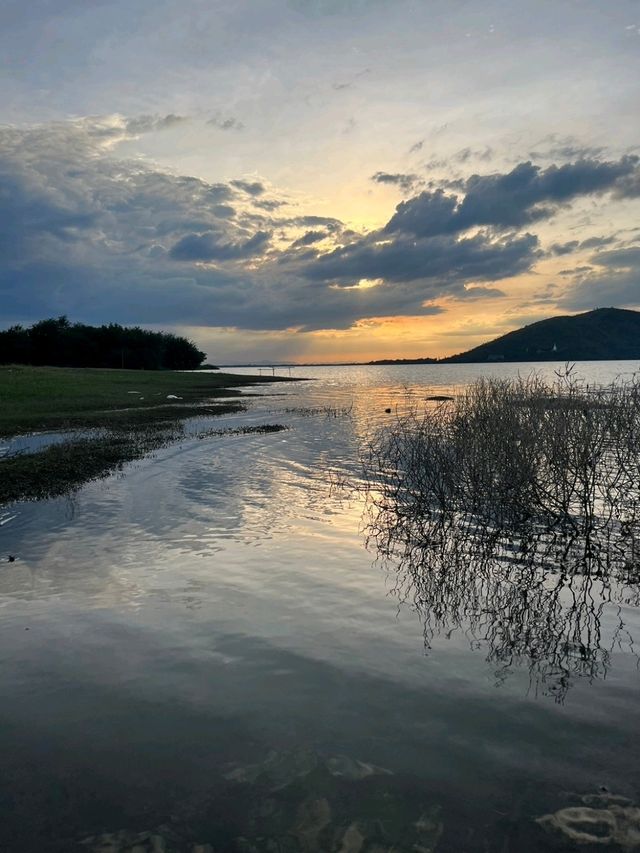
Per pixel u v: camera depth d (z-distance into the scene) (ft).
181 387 187.73
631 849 10.89
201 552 29.53
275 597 23.81
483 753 13.80
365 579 26.18
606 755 13.74
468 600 24.09
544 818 11.68
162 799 12.29
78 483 46.65
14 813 11.89
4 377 153.48
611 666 18.39
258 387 217.36
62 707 15.80
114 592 24.16
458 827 11.46
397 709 15.71
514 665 18.39
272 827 11.48
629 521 34.19
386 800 12.23
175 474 51.34
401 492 43.55
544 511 35.53
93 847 10.98
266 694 16.46
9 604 22.90
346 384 250.57
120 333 349.41
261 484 47.37
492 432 41.34
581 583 26.45
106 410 113.50
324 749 13.96
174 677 17.38
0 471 51.06
